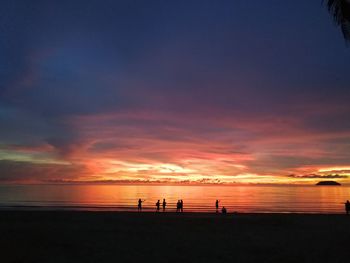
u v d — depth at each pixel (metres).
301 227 22.75
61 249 14.02
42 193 134.50
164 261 12.34
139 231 19.66
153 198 101.19
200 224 23.56
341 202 89.50
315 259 12.84
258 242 16.28
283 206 70.19
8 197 99.06
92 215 30.81
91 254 13.23
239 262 12.35
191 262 12.28
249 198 109.50
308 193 167.38
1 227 20.27
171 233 19.03
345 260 12.70
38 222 24.00
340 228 22.31
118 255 13.16
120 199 93.06
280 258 12.99
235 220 26.62
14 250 13.52
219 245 15.45
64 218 27.33
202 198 105.25
